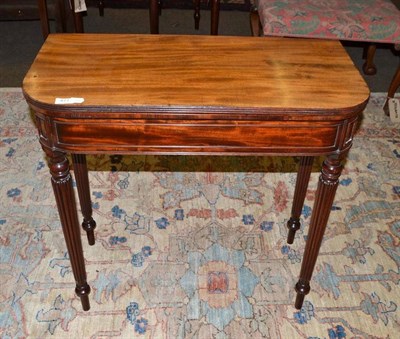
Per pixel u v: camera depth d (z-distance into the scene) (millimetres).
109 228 1817
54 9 2691
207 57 1304
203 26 3529
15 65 2930
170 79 1188
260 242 1786
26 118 2414
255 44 1387
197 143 1146
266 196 2006
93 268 1655
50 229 1800
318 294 1598
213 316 1516
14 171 2078
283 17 2213
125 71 1216
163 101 1086
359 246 1782
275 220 1889
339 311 1548
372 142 2338
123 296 1566
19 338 1432
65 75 1183
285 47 1379
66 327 1467
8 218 1839
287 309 1548
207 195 1998
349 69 1275
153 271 1655
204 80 1189
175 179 2078
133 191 2004
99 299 1553
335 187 1242
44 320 1483
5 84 2736
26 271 1634
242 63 1281
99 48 1322
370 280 1654
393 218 1912
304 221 1880
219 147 1156
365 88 1186
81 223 1789
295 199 1657
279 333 1475
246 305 1554
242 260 1709
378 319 1527
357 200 1992
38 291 1569
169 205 1939
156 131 1119
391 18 2230
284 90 1159
